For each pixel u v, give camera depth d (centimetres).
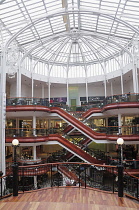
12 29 2241
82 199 709
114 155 2580
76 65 3831
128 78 3391
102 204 661
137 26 2264
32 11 2105
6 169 2053
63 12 2072
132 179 1188
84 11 2061
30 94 3847
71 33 2873
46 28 2633
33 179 1844
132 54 2664
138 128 1977
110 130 2109
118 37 2759
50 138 2253
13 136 2150
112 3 2061
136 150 2500
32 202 652
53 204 630
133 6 1981
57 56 3434
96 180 1197
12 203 645
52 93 3981
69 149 2138
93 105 2667
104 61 3553
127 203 670
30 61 3250
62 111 2392
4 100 2103
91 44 3312
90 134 2178
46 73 3653
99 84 3825
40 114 2373
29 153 3106
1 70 2100
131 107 2041
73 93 3934
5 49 2114
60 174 1290
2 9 1881
